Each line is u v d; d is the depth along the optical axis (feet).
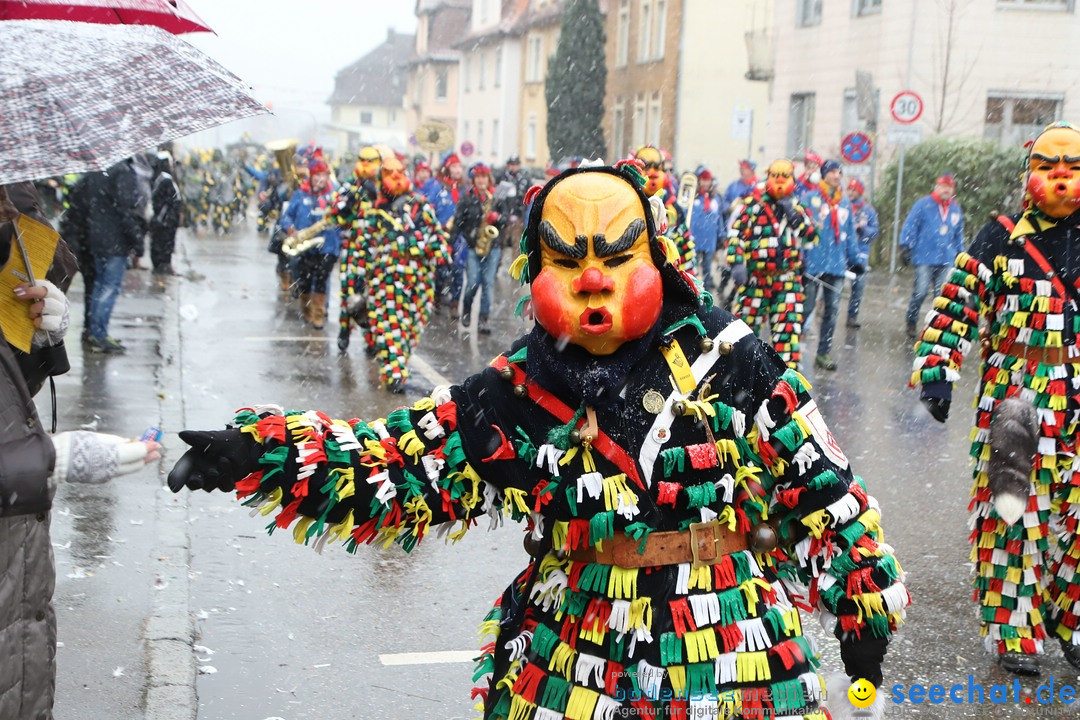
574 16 137.08
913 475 25.29
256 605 16.70
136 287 53.26
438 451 8.66
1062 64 81.97
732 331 8.77
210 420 27.81
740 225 34.42
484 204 45.96
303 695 13.83
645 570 8.51
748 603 8.60
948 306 15.29
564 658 8.61
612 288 8.18
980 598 15.47
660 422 8.48
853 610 8.71
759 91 116.67
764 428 8.67
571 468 8.52
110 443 8.30
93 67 8.09
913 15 81.20
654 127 123.24
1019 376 15.02
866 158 60.80
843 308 58.70
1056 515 15.28
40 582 8.71
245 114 8.46
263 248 81.35
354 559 18.93
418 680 14.35
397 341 33.04
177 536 19.29
